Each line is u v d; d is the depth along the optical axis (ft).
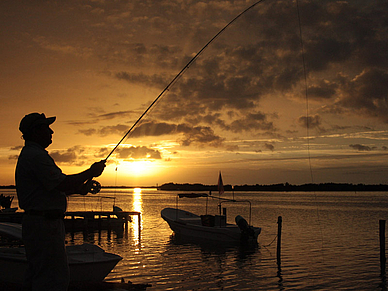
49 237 10.97
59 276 11.19
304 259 49.52
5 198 98.73
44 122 11.77
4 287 19.80
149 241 67.56
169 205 224.53
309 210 168.66
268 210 169.48
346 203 255.70
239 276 39.34
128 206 205.05
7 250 27.27
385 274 40.50
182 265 45.11
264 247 60.23
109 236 75.46
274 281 37.29
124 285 24.23
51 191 11.14
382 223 47.44
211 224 68.28
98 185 13.26
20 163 11.12
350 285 35.99
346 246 61.16
